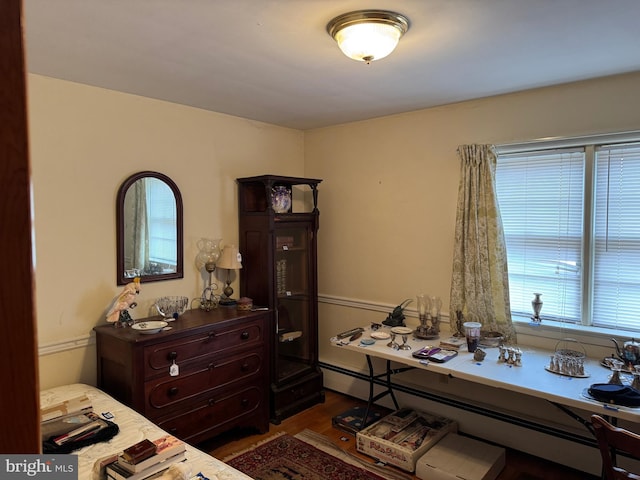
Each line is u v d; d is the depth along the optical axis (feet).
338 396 12.76
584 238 8.90
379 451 9.21
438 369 8.16
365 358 12.27
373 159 11.93
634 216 8.39
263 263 11.19
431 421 10.34
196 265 10.77
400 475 8.70
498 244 9.57
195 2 5.32
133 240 9.47
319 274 13.39
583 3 5.38
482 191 9.73
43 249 8.22
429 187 10.87
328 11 5.58
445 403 10.62
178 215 10.28
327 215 13.10
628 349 7.80
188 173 10.53
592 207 8.80
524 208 9.68
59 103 8.35
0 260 1.63
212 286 11.16
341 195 12.73
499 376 7.64
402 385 11.37
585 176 8.84
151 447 5.27
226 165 11.38
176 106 10.25
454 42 6.63
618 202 8.55
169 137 10.12
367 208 12.14
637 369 7.36
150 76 8.22
